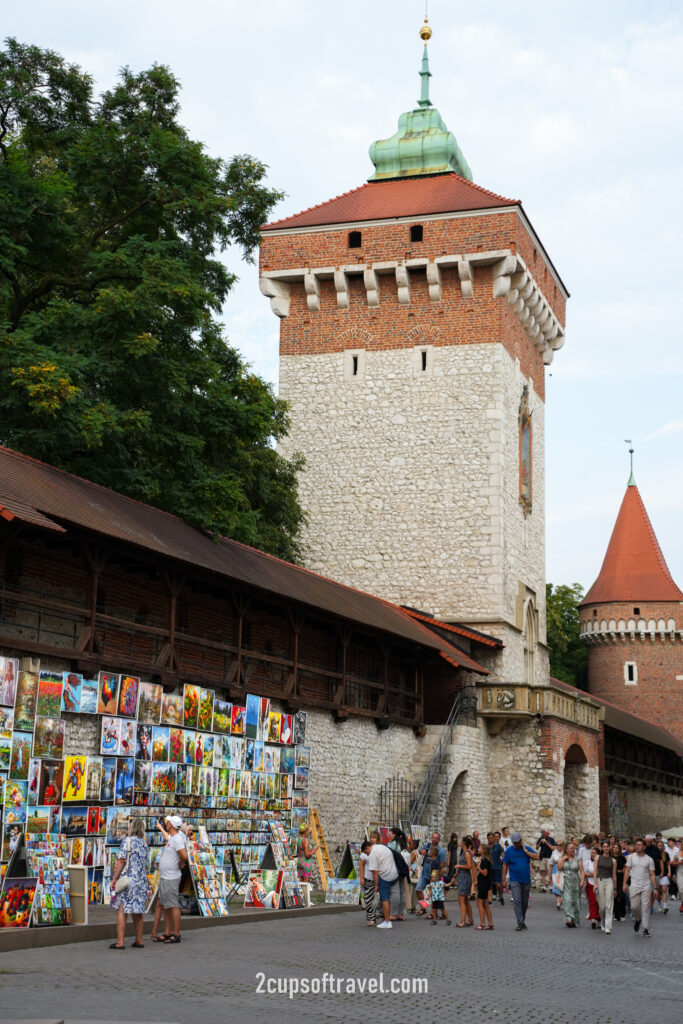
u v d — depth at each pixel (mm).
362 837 32875
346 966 15180
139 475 31141
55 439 28766
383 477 45000
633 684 74062
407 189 47500
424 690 39938
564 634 80875
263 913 21438
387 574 44281
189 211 32500
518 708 39719
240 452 35250
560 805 40812
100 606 25031
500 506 43594
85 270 32688
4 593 20094
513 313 46406
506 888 36594
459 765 37719
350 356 46125
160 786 23594
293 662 29641
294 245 46719
